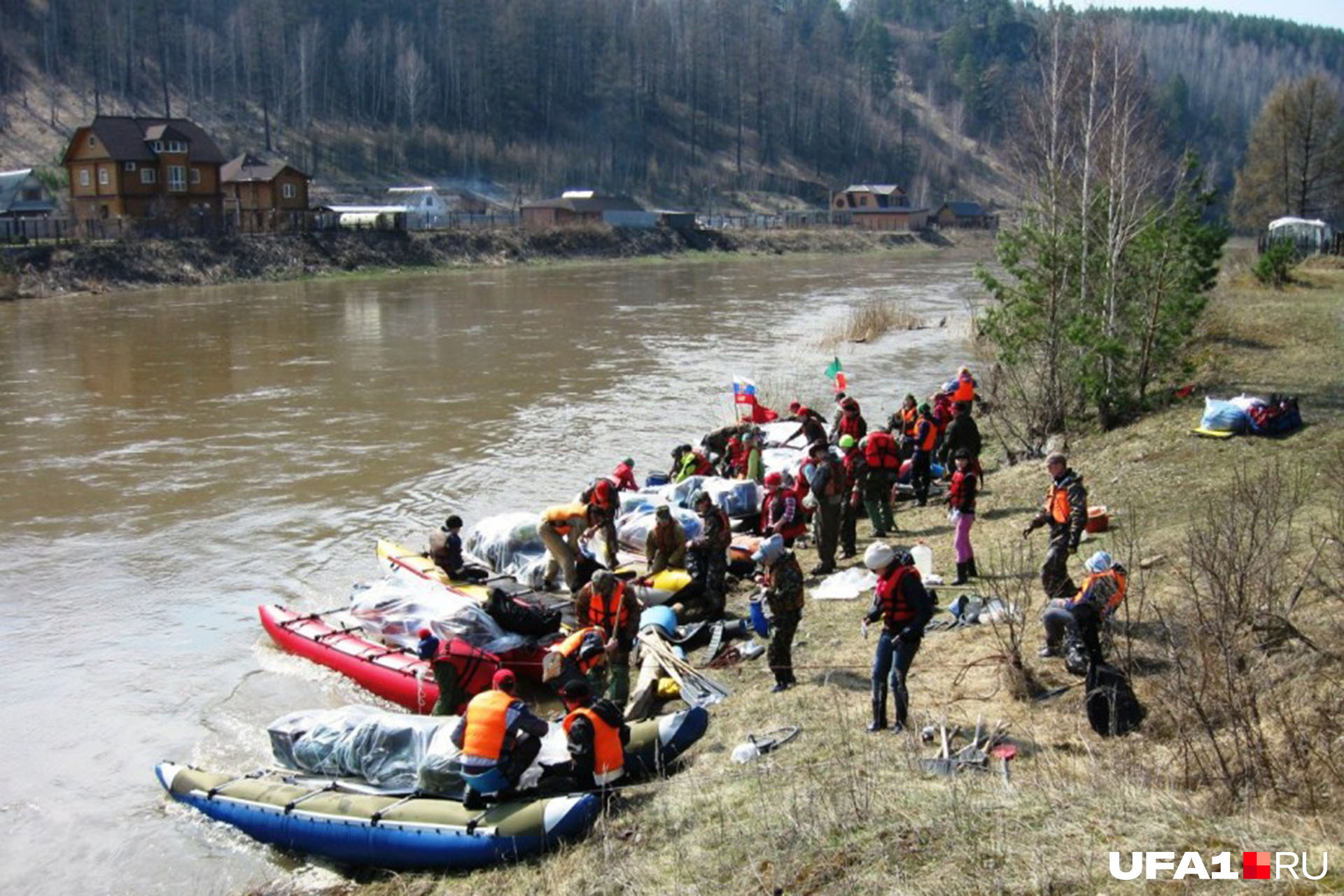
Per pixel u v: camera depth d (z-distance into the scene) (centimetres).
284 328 4553
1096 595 980
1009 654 1061
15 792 1080
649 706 1138
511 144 13225
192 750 1158
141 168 6975
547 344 4081
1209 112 19038
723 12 17362
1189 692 855
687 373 3425
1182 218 2086
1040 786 808
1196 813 737
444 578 1502
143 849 977
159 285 6097
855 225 12506
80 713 1248
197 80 12031
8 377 3381
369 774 992
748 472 1862
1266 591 1006
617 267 8481
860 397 2988
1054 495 1165
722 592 1379
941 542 1593
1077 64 2277
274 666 1358
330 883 923
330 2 14150
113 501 2091
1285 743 816
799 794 865
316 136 11681
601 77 14962
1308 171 7050
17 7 11775
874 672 975
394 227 7900
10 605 1583
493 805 918
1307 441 1722
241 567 1731
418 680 1233
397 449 2477
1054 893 664
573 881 816
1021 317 2133
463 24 14100
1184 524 1431
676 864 803
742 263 9081
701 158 14725
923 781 856
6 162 9356
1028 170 2328
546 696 1250
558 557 1440
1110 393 2045
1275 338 2723
